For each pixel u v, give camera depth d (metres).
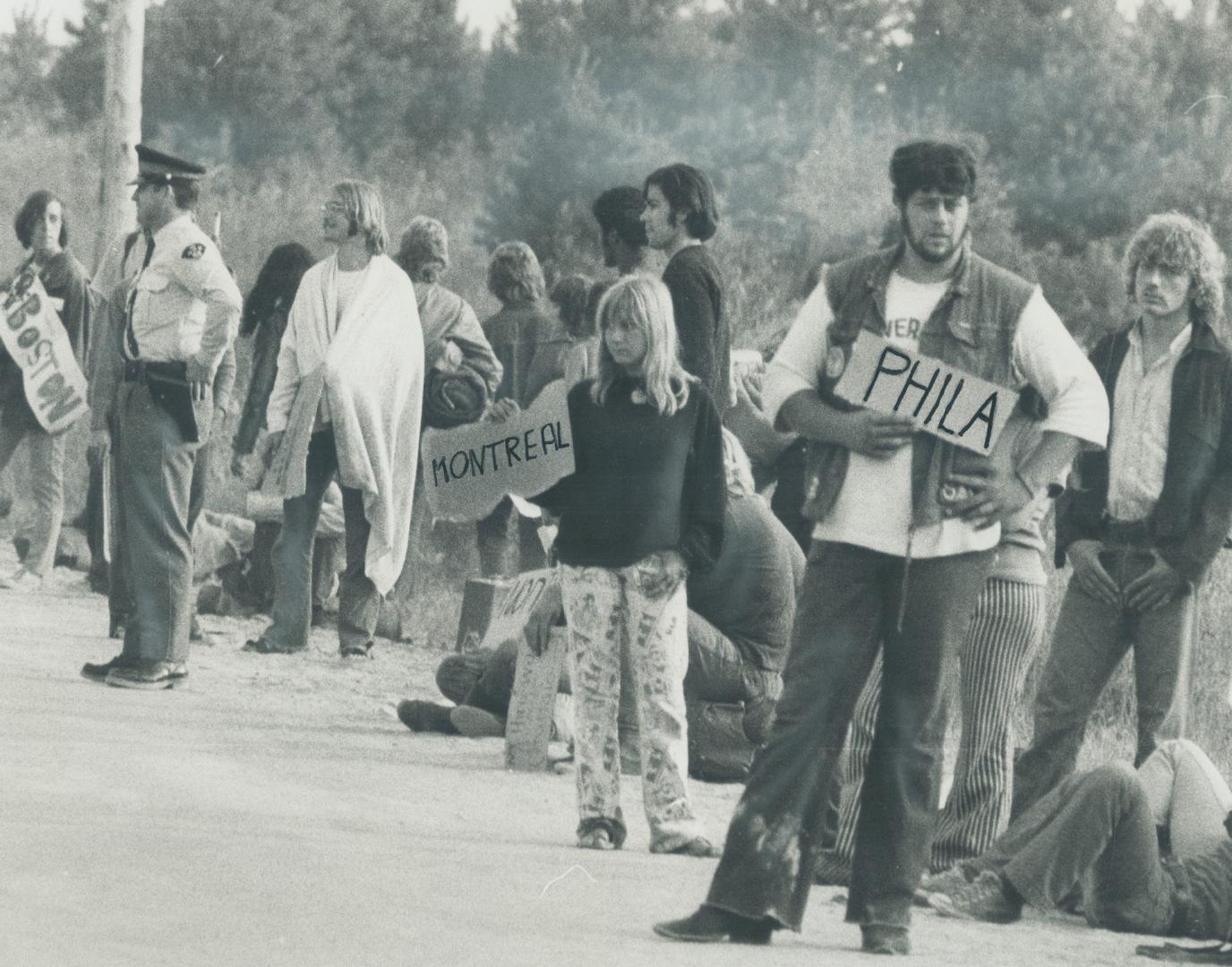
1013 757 11.19
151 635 15.90
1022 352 8.79
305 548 18.42
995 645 10.80
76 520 24.16
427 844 10.69
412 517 20.28
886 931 8.80
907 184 8.76
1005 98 49.59
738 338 28.22
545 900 9.45
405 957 8.11
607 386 11.11
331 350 18.03
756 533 13.25
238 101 62.84
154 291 15.77
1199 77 48.56
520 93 64.81
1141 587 11.03
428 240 19.23
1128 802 9.73
